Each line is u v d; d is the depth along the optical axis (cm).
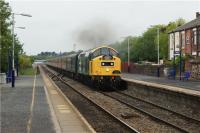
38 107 2359
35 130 1589
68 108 2342
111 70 4028
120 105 2777
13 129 1612
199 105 2461
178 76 5981
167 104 2989
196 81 4809
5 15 5128
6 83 4678
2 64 5425
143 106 2769
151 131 1770
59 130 1588
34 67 12112
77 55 5231
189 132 1688
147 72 7188
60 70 8331
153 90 3372
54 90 3712
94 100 3117
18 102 2636
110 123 2014
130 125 1934
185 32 7106
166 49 9988
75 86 4656
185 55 6322
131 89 4012
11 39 5359
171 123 1955
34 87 4041
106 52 4050
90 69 4069
